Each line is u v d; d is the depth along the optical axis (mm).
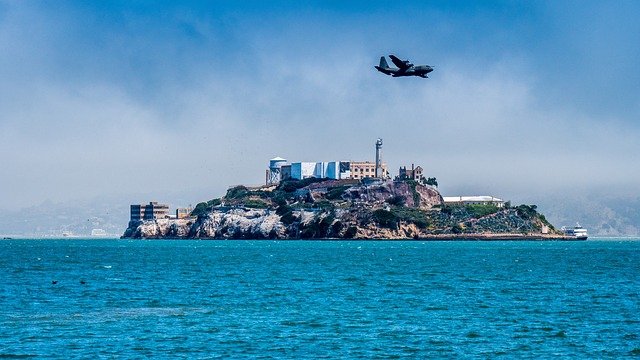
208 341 108250
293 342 107812
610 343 107875
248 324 122312
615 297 159750
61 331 115812
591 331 116875
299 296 161375
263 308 141375
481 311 137500
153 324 122250
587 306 144625
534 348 104562
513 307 143125
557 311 137625
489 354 101000
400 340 109500
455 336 112500
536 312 136250
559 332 115688
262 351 102062
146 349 102875
